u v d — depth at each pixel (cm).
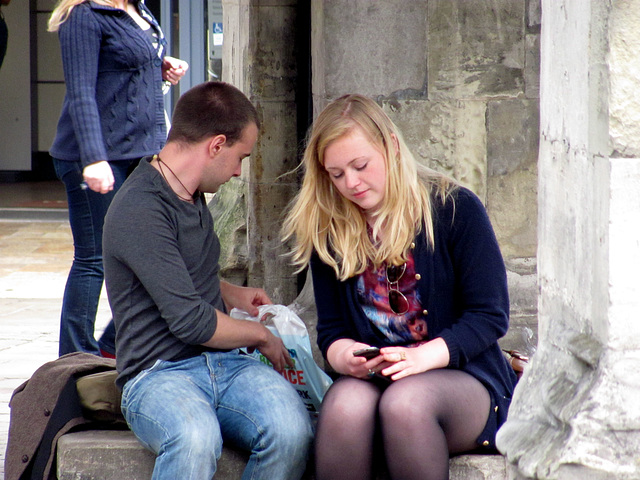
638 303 703
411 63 1452
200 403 981
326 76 1451
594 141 723
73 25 1376
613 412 712
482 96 1463
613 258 698
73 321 1445
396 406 925
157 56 1482
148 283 1001
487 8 1444
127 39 1422
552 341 823
